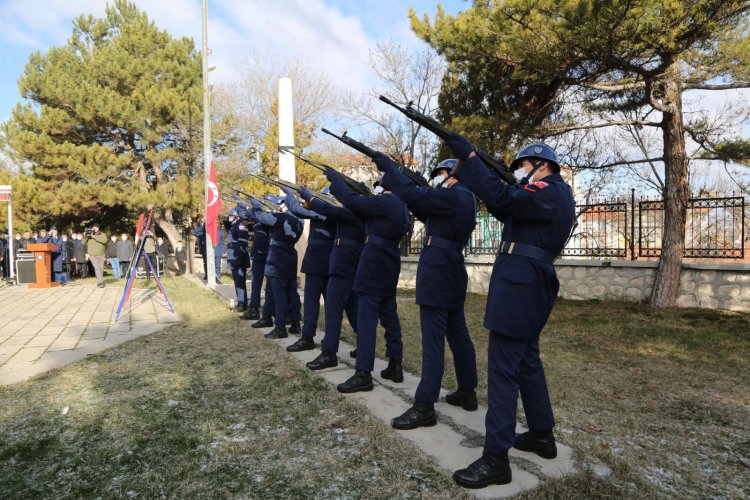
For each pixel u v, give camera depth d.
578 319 7.40
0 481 2.78
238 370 4.75
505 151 9.47
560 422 3.52
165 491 2.64
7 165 23.72
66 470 2.90
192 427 3.44
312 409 3.71
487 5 7.38
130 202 17.09
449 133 2.70
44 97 17.47
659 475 2.78
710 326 6.59
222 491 2.62
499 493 2.50
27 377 4.68
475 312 8.45
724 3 5.50
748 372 4.71
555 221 2.67
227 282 14.56
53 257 14.77
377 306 4.16
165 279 15.80
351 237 4.82
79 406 3.88
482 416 3.54
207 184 12.26
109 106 16.42
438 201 3.28
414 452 2.97
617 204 9.05
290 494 2.58
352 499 2.52
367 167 23.34
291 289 6.36
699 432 3.38
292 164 10.48
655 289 8.12
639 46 5.98
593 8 5.62
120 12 19.89
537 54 6.59
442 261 3.35
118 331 6.84
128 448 3.14
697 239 8.24
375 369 4.80
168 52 18.66
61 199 16.72
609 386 4.34
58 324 7.52
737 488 2.65
